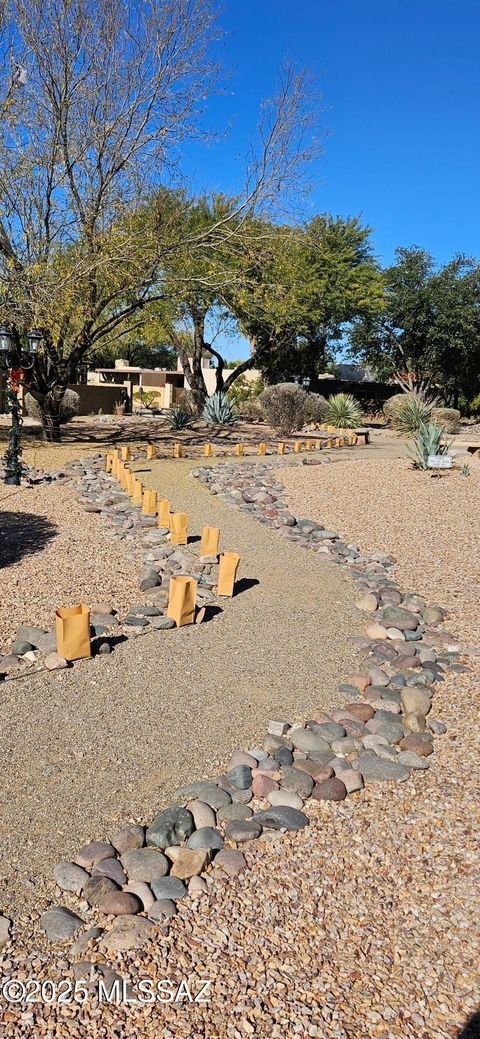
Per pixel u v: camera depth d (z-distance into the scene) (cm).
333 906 260
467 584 672
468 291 3262
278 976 229
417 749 368
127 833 289
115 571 669
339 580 683
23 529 810
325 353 3319
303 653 497
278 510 1005
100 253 1356
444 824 309
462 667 481
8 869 271
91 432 1945
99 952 234
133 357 5231
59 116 1359
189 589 539
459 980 231
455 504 1009
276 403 2048
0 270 1309
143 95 1414
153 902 256
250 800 323
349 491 1131
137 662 469
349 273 2845
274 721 392
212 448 1583
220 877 272
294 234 1639
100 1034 207
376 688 440
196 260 1572
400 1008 220
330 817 313
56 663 454
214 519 940
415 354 3469
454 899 265
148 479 1222
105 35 1384
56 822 300
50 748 358
